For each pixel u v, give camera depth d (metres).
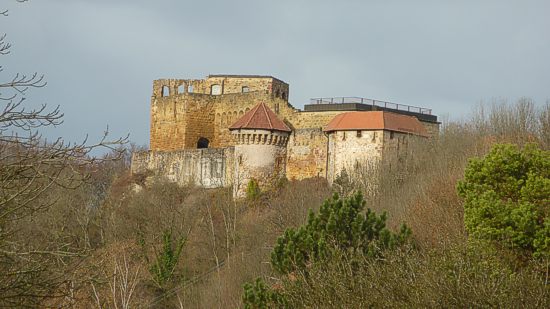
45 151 22.67
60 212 60.75
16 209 22.38
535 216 31.44
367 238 34.62
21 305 22.66
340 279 28.05
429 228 42.19
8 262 22.88
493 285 22.52
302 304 28.78
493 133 73.69
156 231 84.62
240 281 60.25
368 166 80.12
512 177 34.50
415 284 24.31
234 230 77.62
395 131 84.62
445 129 85.06
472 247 26.38
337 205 35.84
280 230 67.62
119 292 54.62
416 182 65.25
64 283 26.67
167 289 71.75
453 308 22.50
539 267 26.81
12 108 22.19
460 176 51.62
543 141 62.28
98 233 80.38
